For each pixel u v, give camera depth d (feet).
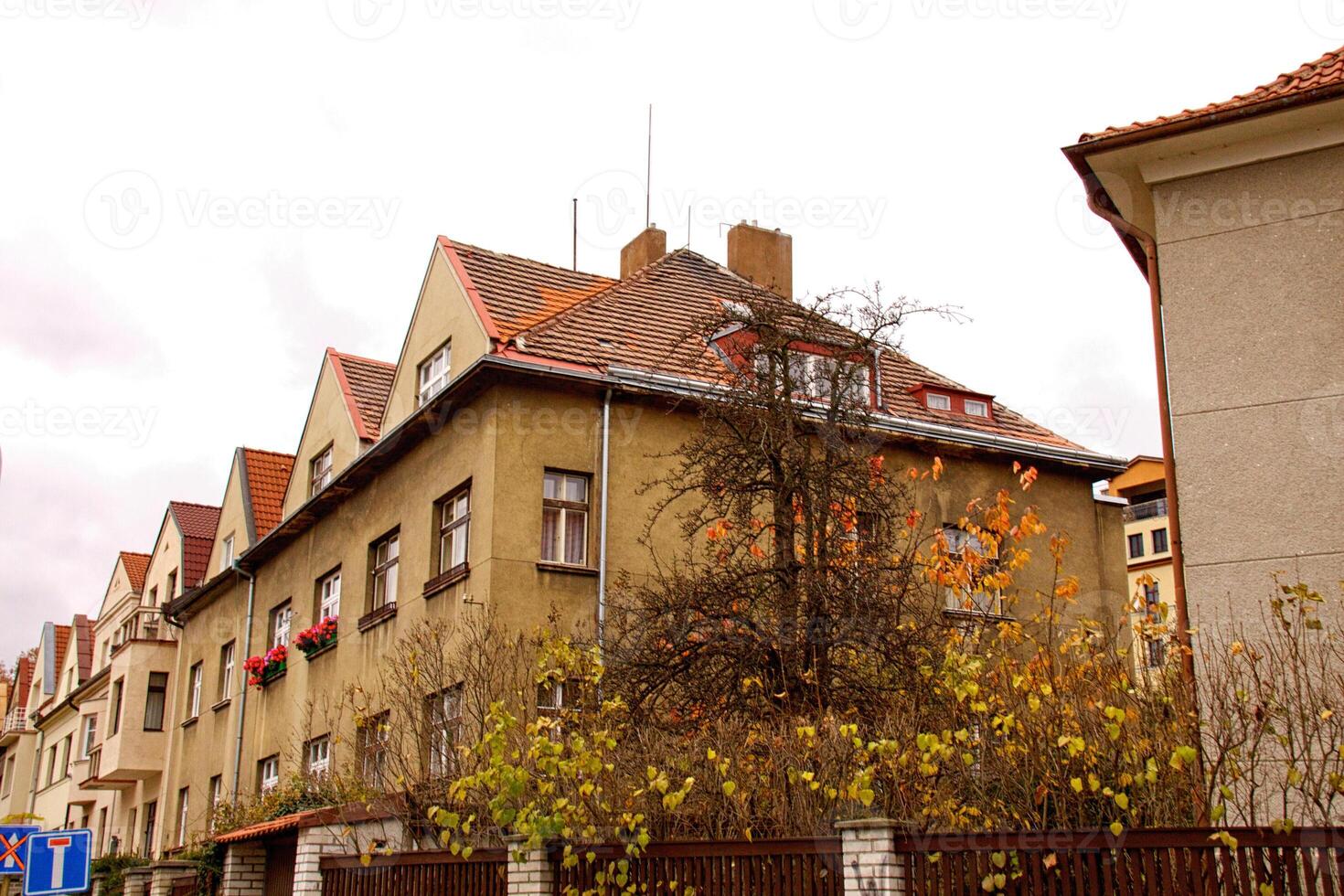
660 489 61.36
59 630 166.09
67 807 133.80
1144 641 39.19
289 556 83.35
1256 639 38.42
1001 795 30.19
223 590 95.20
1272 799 33.78
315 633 74.08
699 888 31.35
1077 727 30.09
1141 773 28.78
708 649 39.22
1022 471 69.92
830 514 41.47
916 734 31.94
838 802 32.01
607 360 62.54
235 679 88.94
